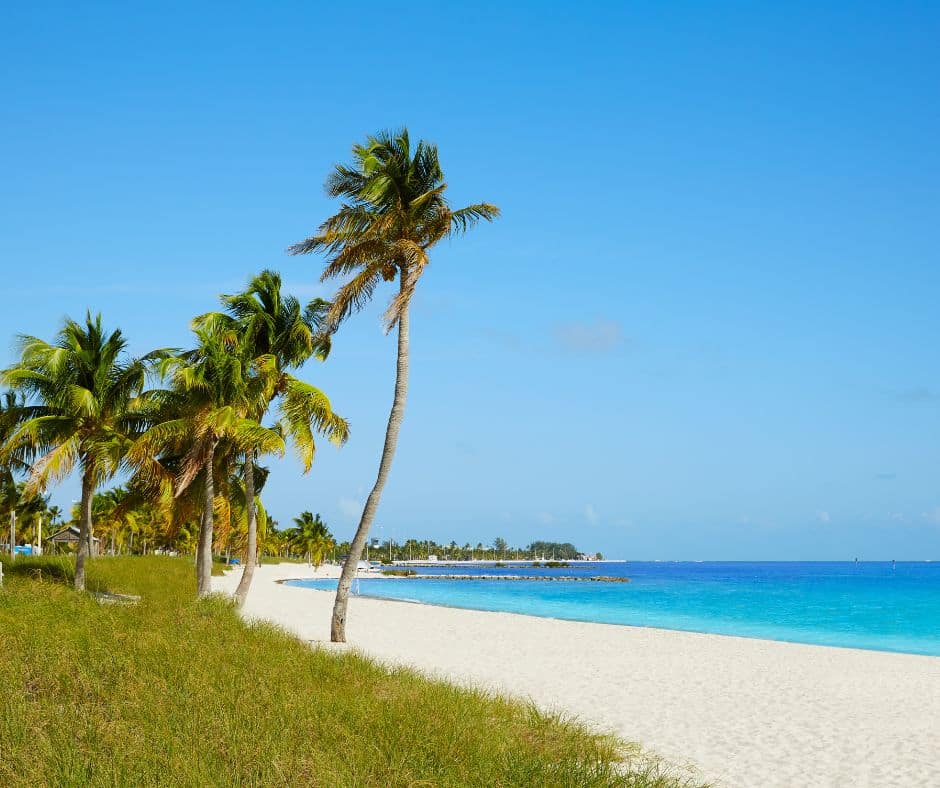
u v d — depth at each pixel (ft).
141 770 22.75
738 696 57.31
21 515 251.39
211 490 97.14
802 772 35.63
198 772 22.72
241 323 98.94
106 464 95.20
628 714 49.11
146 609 55.11
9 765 22.35
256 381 95.20
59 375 96.94
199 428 92.48
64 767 22.35
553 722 38.24
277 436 88.43
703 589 325.42
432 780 24.61
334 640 74.49
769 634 130.62
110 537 332.80
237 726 27.45
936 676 71.36
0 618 44.19
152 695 30.50
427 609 147.74
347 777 23.81
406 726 30.22
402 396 76.64
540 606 198.90
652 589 325.62
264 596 171.22
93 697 30.48
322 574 418.72
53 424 97.19
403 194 77.61
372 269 76.43
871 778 34.81
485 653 79.00
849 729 46.06
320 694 34.09
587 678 64.28
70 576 112.37
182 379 90.27
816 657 82.99
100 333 101.96
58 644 37.78
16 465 105.50
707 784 31.07
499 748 29.53
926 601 226.79
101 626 45.34
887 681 67.36
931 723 48.80
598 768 28.27
